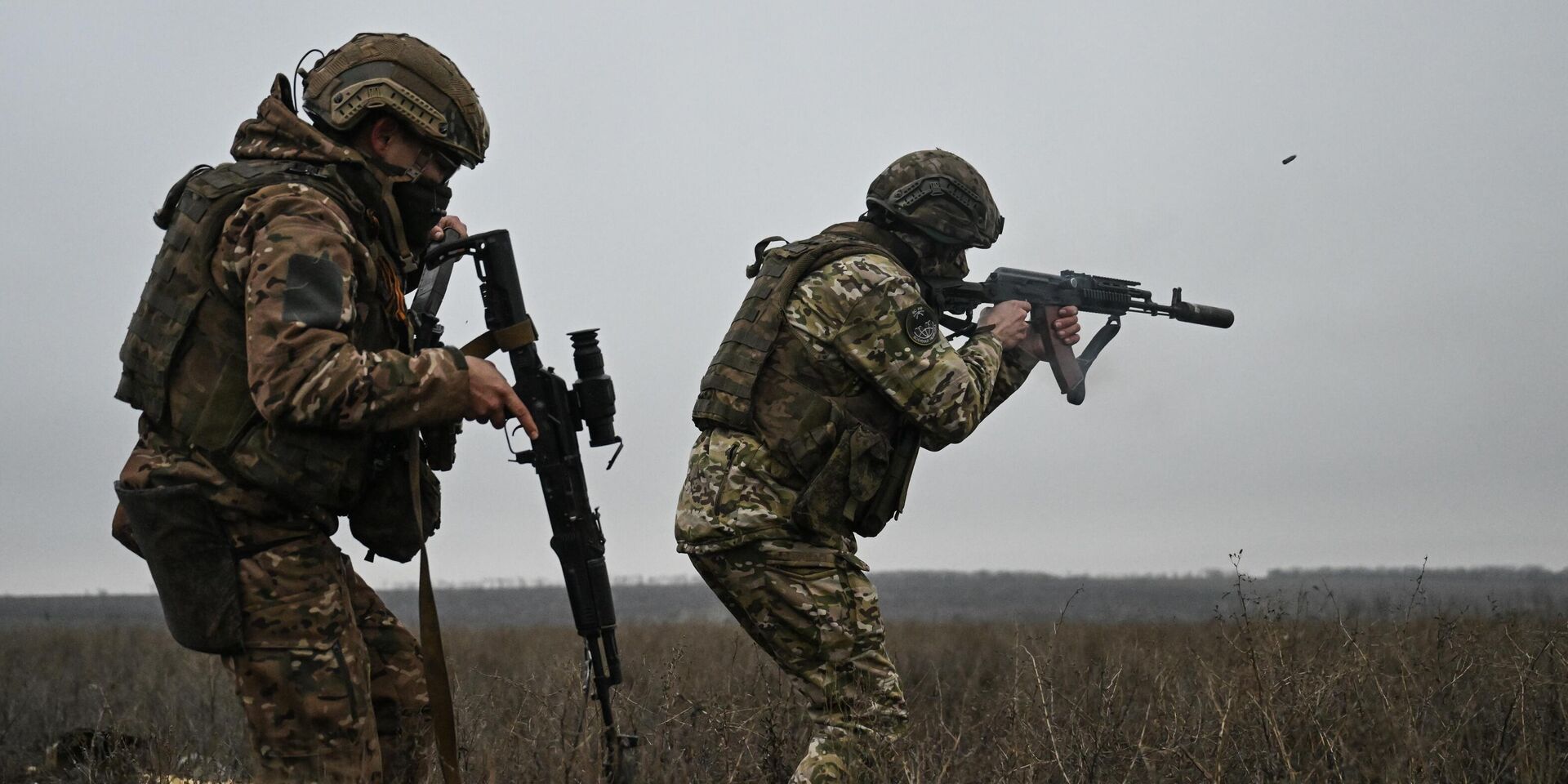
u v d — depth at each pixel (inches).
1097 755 156.8
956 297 176.9
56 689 283.9
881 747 152.1
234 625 124.2
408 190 135.0
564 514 151.9
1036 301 189.0
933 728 202.8
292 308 118.5
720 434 157.6
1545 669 183.6
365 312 129.1
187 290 123.6
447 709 135.8
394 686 151.2
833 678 154.4
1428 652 193.3
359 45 133.4
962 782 167.0
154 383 124.6
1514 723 168.2
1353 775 151.6
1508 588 1246.9
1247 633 173.5
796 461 153.2
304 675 126.2
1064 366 192.7
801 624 153.7
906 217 167.9
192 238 123.8
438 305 155.3
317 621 127.3
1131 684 208.7
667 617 1050.1
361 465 129.6
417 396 123.2
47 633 574.9
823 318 154.8
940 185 168.6
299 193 124.0
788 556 153.4
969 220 170.6
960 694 270.4
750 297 162.6
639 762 168.2
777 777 171.3
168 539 122.4
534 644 428.5
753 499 153.9
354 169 130.3
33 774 193.3
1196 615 739.4
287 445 123.4
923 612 1107.9
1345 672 174.1
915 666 326.3
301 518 127.7
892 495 158.2
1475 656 184.5
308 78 134.9
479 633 533.6
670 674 200.2
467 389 126.3
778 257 163.2
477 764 171.5
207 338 123.5
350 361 119.9
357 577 150.7
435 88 133.3
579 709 190.5
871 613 157.2
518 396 141.6
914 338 154.7
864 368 154.0
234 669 126.8
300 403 118.3
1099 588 1704.0
